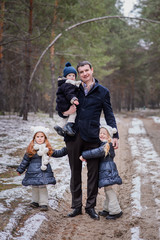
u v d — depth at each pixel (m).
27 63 15.98
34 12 15.38
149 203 4.21
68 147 3.69
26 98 15.85
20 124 13.50
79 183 3.78
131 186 5.24
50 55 18.16
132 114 39.31
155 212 3.85
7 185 4.80
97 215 3.68
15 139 9.41
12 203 3.89
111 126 3.70
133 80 50.28
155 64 32.38
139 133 13.98
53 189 4.77
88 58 18.75
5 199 4.03
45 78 23.31
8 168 6.02
